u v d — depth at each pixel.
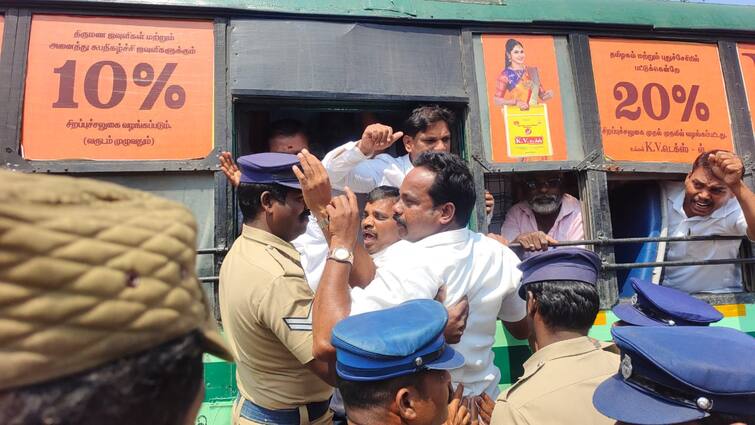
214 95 2.06
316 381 1.54
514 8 2.39
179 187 2.01
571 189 2.62
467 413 1.18
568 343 1.38
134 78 2.02
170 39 2.07
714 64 2.57
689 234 2.42
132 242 0.51
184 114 2.03
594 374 1.30
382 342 0.97
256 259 1.51
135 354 0.50
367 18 2.24
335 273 1.33
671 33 2.53
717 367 0.89
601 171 2.33
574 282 1.40
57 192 0.50
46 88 1.95
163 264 0.53
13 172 0.51
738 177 2.14
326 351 1.25
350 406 1.00
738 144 2.51
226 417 1.86
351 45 2.22
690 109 2.49
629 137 2.40
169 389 0.54
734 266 2.46
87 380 0.47
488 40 2.36
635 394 0.98
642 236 2.58
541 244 2.04
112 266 0.49
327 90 2.16
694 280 2.44
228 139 2.04
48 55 1.97
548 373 1.34
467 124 2.29
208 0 2.10
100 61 2.00
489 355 1.70
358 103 2.24
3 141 1.88
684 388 0.91
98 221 0.50
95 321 0.47
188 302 0.56
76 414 0.46
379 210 1.99
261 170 1.57
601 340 2.16
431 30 2.32
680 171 2.42
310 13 2.18
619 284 2.52
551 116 2.36
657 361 0.94
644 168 2.38
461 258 1.55
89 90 1.98
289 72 2.14
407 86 2.24
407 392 0.96
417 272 1.43
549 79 2.38
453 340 1.45
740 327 2.34
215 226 1.98
